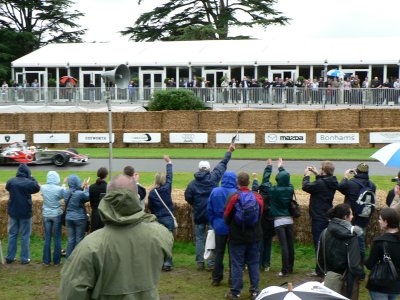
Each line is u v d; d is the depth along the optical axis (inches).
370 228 437.1
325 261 283.4
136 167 919.7
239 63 1704.0
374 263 269.0
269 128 1333.7
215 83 1728.6
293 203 389.1
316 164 914.1
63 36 2755.9
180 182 716.0
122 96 1689.2
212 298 347.6
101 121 1393.9
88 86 1871.3
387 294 265.7
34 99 1722.4
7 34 2551.7
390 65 1622.8
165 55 1820.9
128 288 178.7
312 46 1771.7
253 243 343.0
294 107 1523.1
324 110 1314.0
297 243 466.9
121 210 181.6
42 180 773.3
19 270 413.1
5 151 994.7
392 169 855.1
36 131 1283.2
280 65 1700.3
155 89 1675.7
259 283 373.7
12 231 426.3
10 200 420.5
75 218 408.2
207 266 414.3
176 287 369.1
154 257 184.4
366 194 375.2
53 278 392.8
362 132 1178.0
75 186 410.0
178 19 2369.6
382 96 1453.0
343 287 277.1
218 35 2300.7
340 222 281.0
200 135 1245.7
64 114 1400.1
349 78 1539.1
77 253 176.9
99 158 1065.5
